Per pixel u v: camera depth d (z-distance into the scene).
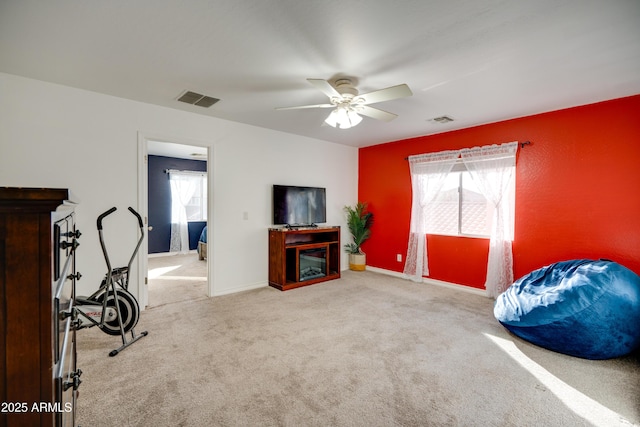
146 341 2.56
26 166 2.67
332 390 1.89
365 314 3.23
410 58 2.24
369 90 2.85
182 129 3.56
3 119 2.56
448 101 3.12
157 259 6.54
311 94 3.01
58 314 0.83
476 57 2.21
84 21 1.81
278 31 1.91
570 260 3.05
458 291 4.15
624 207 2.97
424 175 4.61
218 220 3.90
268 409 1.71
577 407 1.75
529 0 1.58
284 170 4.63
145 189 3.32
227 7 1.67
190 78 2.64
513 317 2.61
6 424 0.69
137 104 3.24
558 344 2.36
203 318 3.10
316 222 4.95
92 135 2.98
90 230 3.00
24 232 0.69
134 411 1.67
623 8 1.63
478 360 2.28
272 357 2.29
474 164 4.00
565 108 3.32
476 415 1.67
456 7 1.65
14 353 0.69
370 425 1.58
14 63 2.37
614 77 2.54
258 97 3.10
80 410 1.67
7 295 0.68
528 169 3.60
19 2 1.62
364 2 1.62
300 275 4.43
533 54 2.16
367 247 5.62
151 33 1.95
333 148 5.37
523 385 1.96
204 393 1.85
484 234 4.11
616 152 3.01
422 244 4.61
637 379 2.04
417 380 2.00
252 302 3.63
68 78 2.66
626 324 2.23
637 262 2.90
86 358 2.26
